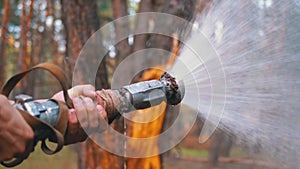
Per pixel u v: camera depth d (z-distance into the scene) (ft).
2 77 16.17
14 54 18.85
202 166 26.63
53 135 4.05
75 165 17.97
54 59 16.84
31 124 3.89
